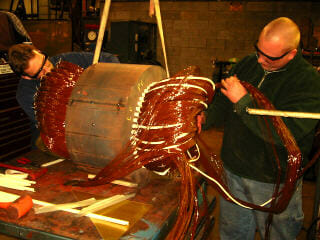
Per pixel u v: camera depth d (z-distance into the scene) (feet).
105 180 3.39
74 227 2.99
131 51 17.92
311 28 11.96
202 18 19.76
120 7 21.04
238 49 19.61
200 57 20.34
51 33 11.74
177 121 3.15
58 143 3.61
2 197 3.41
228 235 5.45
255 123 3.93
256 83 4.60
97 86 3.34
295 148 3.40
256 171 4.64
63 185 3.80
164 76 3.95
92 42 15.74
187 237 3.47
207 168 3.68
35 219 3.09
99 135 3.26
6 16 8.34
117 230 2.97
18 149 9.50
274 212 3.62
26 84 5.41
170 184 3.95
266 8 18.60
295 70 4.25
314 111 4.02
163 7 20.29
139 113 3.31
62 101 3.48
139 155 3.19
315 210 6.06
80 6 15.42
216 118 5.20
